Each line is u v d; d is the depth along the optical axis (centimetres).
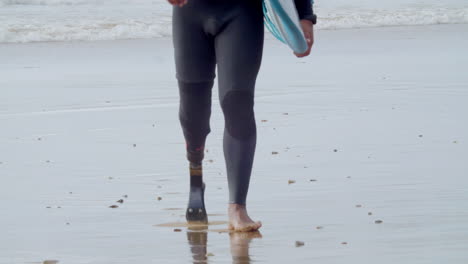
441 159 1035
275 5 662
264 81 1969
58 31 3447
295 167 998
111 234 690
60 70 2292
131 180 954
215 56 721
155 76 2128
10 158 1120
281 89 1822
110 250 632
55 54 2761
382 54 2619
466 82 1880
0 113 1545
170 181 945
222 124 1394
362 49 2817
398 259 578
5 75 2167
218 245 641
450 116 1414
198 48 709
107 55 2741
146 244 650
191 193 739
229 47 692
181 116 737
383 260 577
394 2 4881
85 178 972
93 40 3375
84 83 1986
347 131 1280
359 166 996
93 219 752
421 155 1066
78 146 1210
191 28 705
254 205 791
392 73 2078
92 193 882
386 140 1191
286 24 672
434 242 627
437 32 3569
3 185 937
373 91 1759
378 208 764
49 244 656
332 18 4131
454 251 598
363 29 3847
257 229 694
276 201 808
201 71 717
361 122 1368
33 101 1697
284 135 1255
